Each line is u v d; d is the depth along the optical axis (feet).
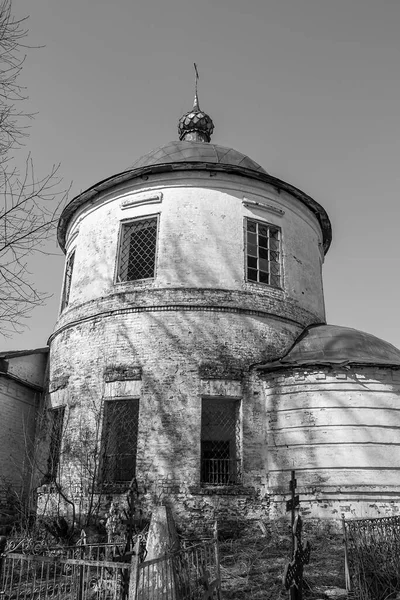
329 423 42.24
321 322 54.70
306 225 57.06
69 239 59.11
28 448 51.34
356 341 46.88
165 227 49.67
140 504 40.73
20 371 52.21
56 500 44.32
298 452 42.32
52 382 50.88
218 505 41.06
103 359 46.78
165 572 20.56
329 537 38.32
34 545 30.01
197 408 43.55
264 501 42.14
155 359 45.11
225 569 31.32
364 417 42.24
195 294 46.98
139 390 44.50
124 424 46.50
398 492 40.55
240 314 47.32
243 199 51.62
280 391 44.50
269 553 34.96
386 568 26.91
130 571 18.70
